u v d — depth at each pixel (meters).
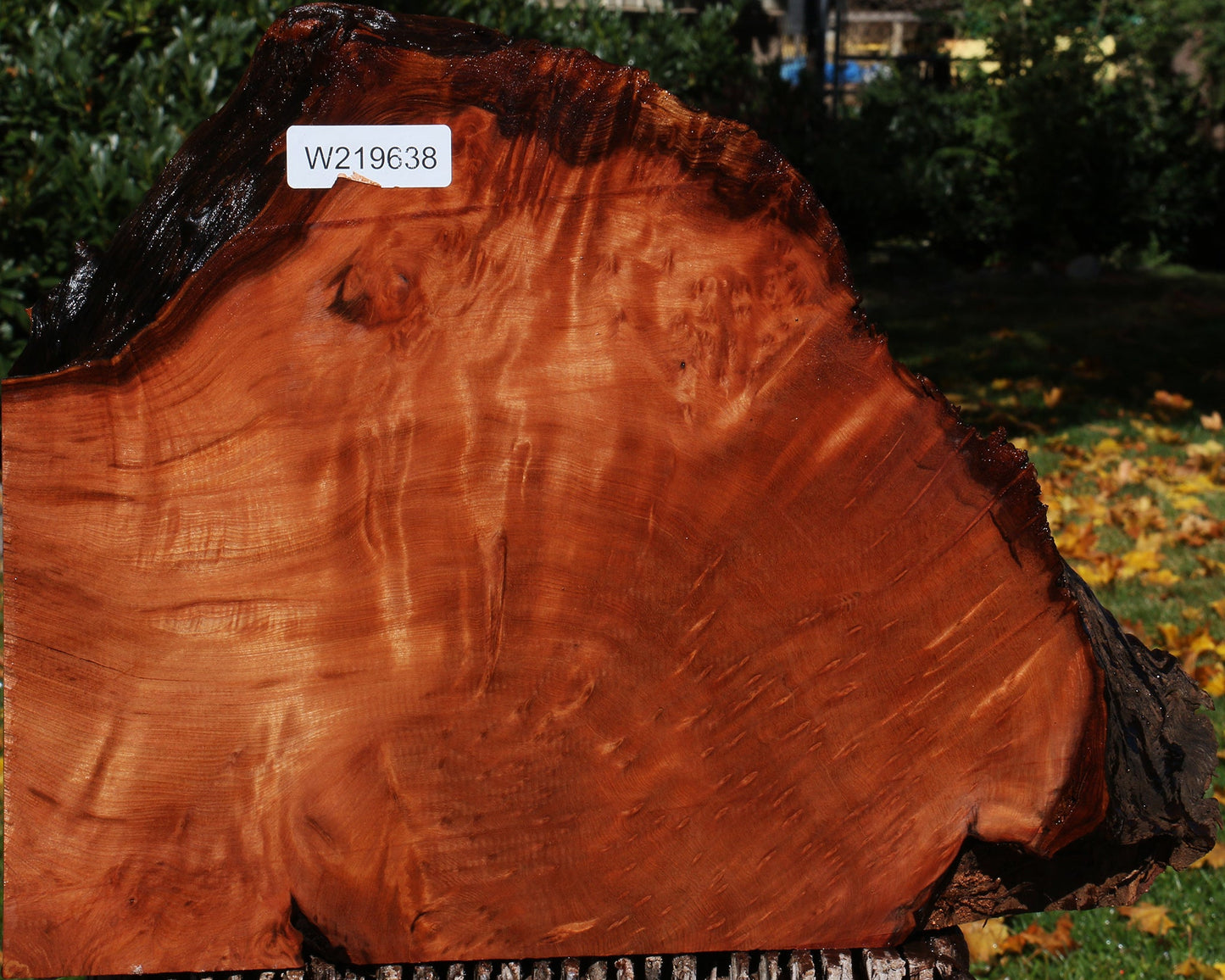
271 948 1.34
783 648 1.30
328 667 1.28
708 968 1.46
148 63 4.66
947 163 10.83
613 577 1.28
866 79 15.42
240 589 1.25
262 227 1.18
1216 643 3.87
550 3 6.77
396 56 1.17
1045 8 11.35
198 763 1.29
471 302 1.22
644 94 1.18
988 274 10.48
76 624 1.25
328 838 1.32
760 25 13.22
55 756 1.27
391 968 1.39
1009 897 1.47
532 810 1.33
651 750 1.32
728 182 1.20
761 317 1.24
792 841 1.35
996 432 1.26
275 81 1.27
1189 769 1.55
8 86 4.33
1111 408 6.54
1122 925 2.77
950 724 1.32
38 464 1.22
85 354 1.26
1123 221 10.54
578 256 1.21
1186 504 5.11
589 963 1.42
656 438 1.25
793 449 1.26
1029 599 1.29
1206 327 8.31
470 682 1.29
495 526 1.26
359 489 1.24
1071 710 1.31
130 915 1.32
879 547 1.28
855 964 1.43
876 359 1.25
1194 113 10.80
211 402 1.21
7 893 1.29
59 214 4.23
